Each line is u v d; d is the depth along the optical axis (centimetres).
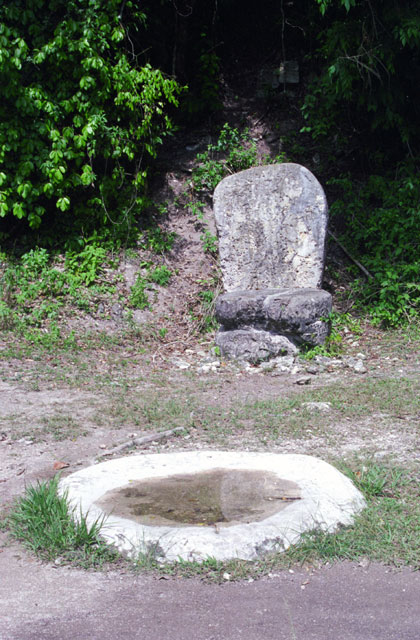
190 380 863
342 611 314
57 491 436
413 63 1336
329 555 364
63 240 1264
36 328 1063
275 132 1479
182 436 606
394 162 1421
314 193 1096
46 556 374
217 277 1238
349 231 1293
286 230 1105
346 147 1443
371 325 1105
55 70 1196
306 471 461
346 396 733
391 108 1320
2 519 427
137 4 1409
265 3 1623
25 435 616
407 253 1212
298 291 1022
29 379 834
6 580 352
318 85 1480
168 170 1416
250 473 464
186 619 309
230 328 1002
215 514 395
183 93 1504
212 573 346
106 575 353
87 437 611
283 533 372
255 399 745
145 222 1332
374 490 445
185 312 1177
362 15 1288
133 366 948
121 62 1231
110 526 382
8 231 1275
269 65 1573
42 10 1212
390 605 319
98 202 1258
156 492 434
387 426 620
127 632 300
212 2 1574
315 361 938
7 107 1188
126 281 1217
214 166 1377
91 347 1024
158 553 362
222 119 1505
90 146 1212
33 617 315
